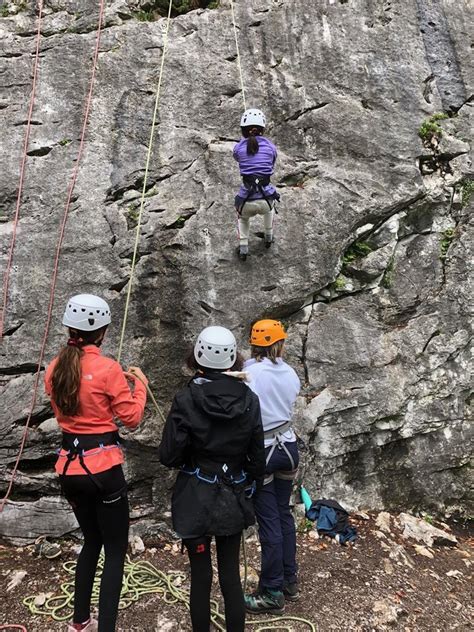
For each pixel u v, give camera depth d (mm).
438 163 5410
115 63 5301
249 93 5383
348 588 3602
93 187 4828
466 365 5027
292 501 4367
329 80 5445
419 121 5391
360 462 4723
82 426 2760
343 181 5070
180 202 4852
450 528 4738
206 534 2615
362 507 4637
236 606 2688
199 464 2689
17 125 5008
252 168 4172
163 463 2686
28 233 4598
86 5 5598
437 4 5844
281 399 3271
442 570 4051
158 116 5172
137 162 4984
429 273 5188
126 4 5672
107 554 2791
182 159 5035
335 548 4051
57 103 5109
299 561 3836
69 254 4566
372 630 3256
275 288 4711
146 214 4781
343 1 5676
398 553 4059
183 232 4727
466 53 5750
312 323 4832
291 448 3293
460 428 4945
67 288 4484
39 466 4203
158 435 4277
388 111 5383
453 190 5336
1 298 4402
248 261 4723
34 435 4141
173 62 5371
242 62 5484
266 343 3305
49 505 4012
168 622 3184
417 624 3379
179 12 5836
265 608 3273
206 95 5305
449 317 5078
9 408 4176
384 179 5160
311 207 4941
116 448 2820
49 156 4914
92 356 2811
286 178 5105
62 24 5523
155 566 3758
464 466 4934
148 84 5270
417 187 5160
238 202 4234
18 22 5473
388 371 4797
